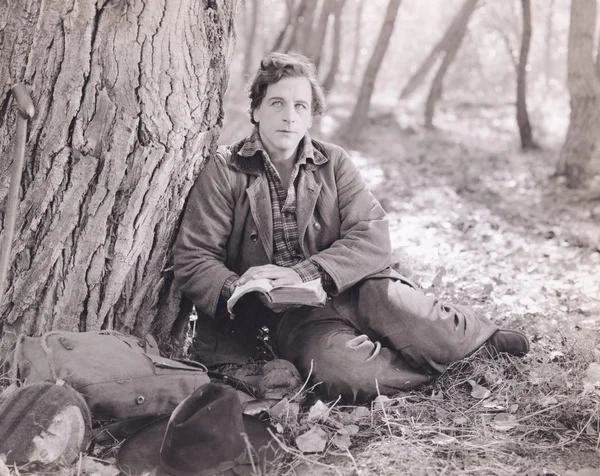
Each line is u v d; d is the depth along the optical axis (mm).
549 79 18672
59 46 2512
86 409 2191
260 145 2840
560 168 7312
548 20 18297
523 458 2293
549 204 6398
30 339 2457
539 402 2615
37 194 2600
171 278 2910
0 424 2096
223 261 2883
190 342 3172
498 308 3588
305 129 2842
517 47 18484
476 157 8812
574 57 6973
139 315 2859
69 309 2695
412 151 9203
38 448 2090
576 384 2754
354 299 2871
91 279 2691
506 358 2951
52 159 2580
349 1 18938
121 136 2568
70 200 2609
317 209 2906
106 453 2311
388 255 2879
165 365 2426
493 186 7180
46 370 2289
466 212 5938
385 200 6484
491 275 4191
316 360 2676
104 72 2527
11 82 2562
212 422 2062
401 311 2711
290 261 2908
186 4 2559
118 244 2684
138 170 2619
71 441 2150
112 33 2508
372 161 8516
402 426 2457
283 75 2744
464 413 2600
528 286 4012
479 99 16281
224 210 2830
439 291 3801
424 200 6508
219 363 2924
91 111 2549
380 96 16453
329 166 2938
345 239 2859
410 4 21359
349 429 2463
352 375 2609
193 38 2609
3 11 2531
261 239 2824
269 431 2309
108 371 2307
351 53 21656
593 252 4801
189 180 2811
